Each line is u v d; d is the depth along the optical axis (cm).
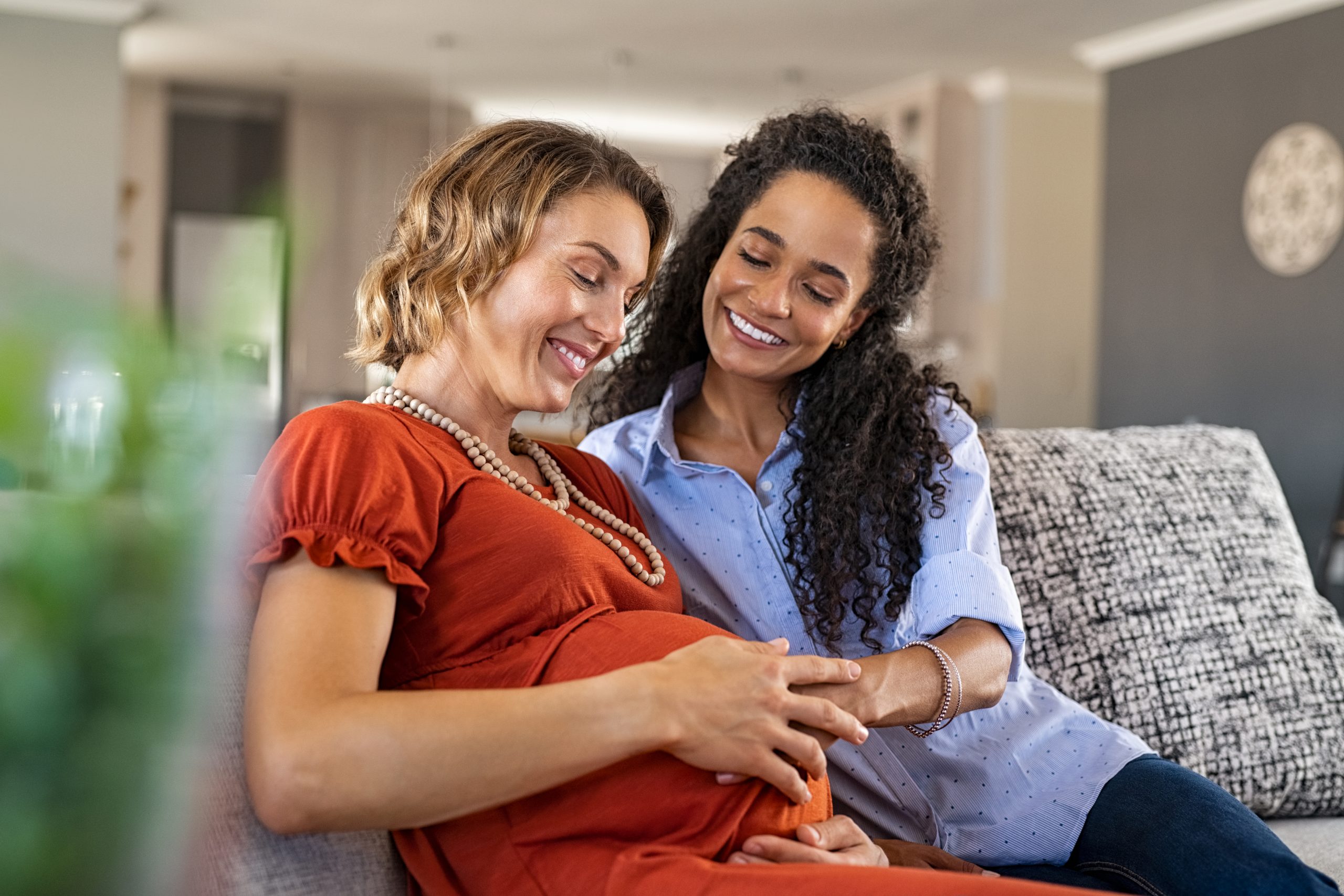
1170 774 141
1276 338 610
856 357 153
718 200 164
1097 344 718
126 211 819
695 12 678
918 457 148
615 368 179
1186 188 661
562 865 98
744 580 148
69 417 31
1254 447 192
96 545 33
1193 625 171
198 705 35
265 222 32
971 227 824
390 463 106
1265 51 616
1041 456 178
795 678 111
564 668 105
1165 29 666
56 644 32
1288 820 169
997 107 811
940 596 139
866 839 113
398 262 125
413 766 88
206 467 35
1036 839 143
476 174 120
